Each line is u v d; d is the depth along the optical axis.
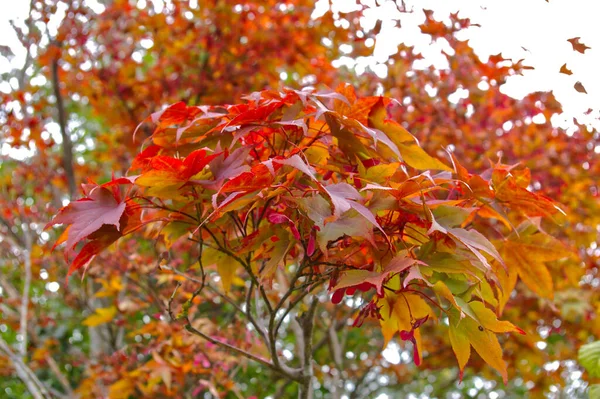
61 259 5.27
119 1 5.58
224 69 5.52
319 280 1.83
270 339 1.98
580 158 4.87
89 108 6.83
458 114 4.83
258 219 1.80
